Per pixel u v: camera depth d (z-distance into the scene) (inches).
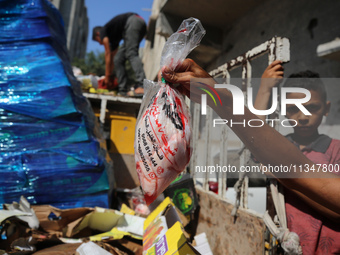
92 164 83.2
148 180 33.8
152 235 52.7
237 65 70.2
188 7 142.8
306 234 40.1
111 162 107.8
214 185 105.4
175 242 41.1
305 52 133.9
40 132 80.9
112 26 163.2
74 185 81.4
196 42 31.7
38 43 86.0
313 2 131.0
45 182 78.5
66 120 84.7
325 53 130.1
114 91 170.7
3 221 56.7
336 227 38.9
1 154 76.1
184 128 34.0
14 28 84.3
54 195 79.4
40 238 59.7
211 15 147.7
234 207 68.1
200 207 94.5
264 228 53.4
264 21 129.7
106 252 50.4
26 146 78.8
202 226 91.0
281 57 53.1
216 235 79.2
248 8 138.8
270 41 56.3
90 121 96.3
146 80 39.9
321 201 29.1
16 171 75.9
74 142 84.0
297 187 29.8
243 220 64.7
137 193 109.9
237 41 144.0
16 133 78.4
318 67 136.9
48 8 92.7
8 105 78.3
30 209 66.7
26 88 81.4
